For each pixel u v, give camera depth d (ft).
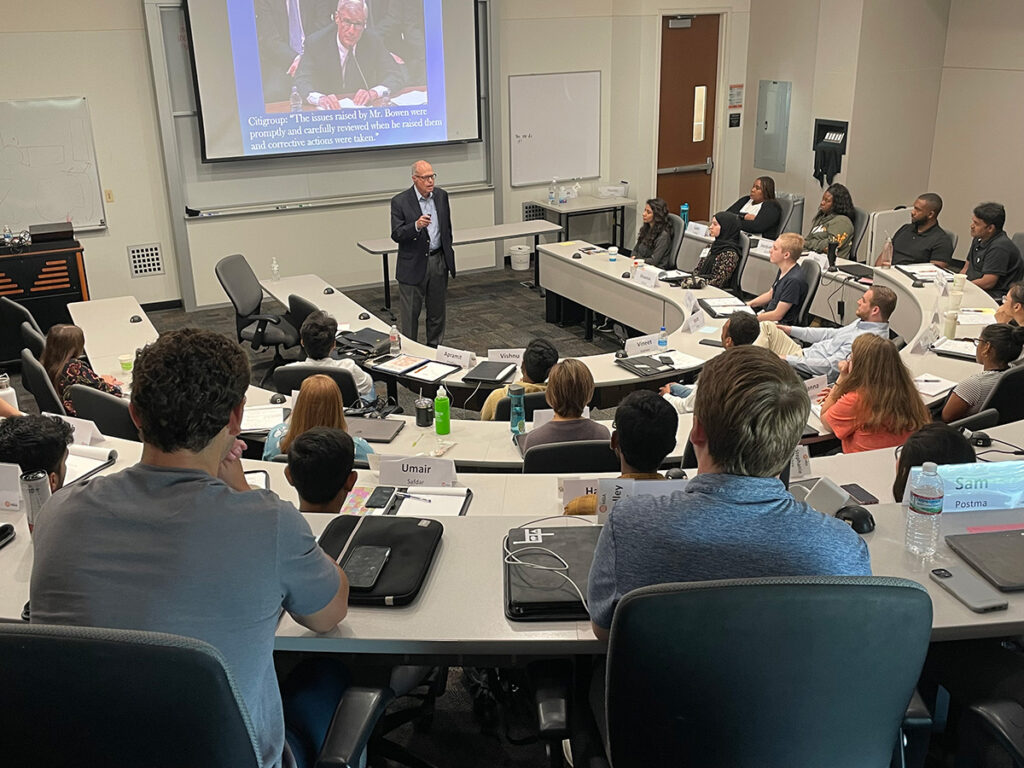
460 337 22.98
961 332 15.89
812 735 3.74
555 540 5.59
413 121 26.48
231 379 3.94
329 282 27.02
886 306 14.97
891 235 22.79
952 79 26.48
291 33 24.23
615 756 3.95
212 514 3.77
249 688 3.83
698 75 29.09
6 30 21.58
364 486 8.93
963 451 7.04
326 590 4.21
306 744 4.76
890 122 26.50
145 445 3.96
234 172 24.93
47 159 22.82
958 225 27.25
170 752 3.23
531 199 29.43
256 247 25.66
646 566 4.00
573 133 29.37
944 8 26.00
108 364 15.94
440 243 20.92
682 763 3.84
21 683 3.13
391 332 16.17
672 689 3.64
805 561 3.93
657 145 29.17
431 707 8.02
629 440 7.13
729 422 3.98
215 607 3.70
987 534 5.63
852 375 10.93
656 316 19.66
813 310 21.04
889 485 8.41
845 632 3.53
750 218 23.30
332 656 5.68
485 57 27.12
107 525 3.74
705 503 4.00
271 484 8.84
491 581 5.32
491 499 8.09
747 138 30.14
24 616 5.32
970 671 5.46
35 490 6.37
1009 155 25.32
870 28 25.25
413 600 5.12
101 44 22.61
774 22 27.99
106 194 23.72
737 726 3.70
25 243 20.81
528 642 4.76
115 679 3.10
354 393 13.32
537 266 25.02
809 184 28.02
